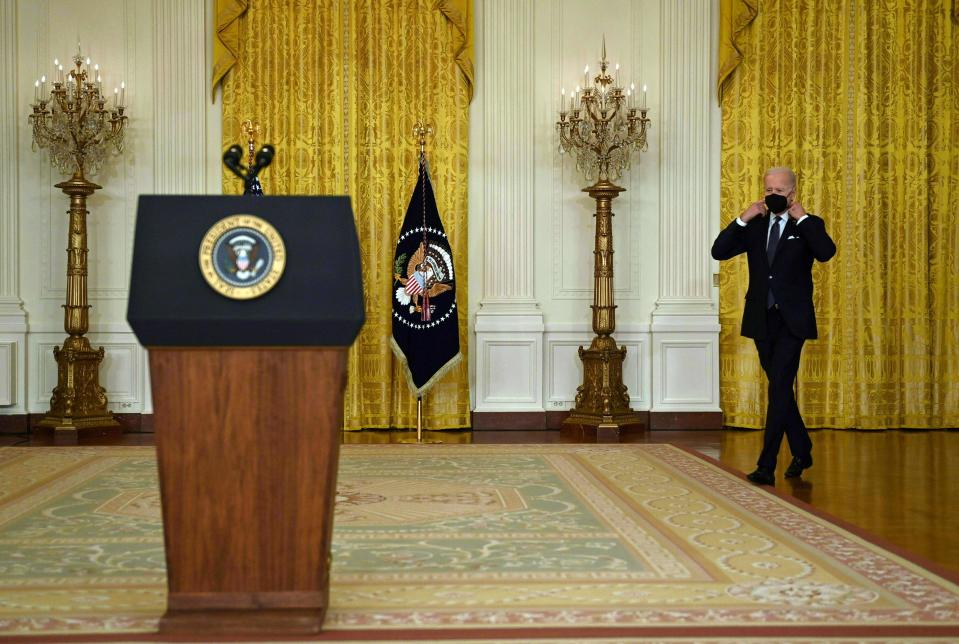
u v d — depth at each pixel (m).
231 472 2.75
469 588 3.29
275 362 2.75
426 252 7.65
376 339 8.34
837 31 8.41
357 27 8.35
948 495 5.30
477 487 5.36
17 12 8.22
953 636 2.78
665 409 8.37
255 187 3.70
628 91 8.47
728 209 8.48
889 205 8.46
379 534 4.16
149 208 2.74
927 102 8.48
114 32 8.30
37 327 8.20
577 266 8.50
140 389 8.23
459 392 8.37
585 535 4.14
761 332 5.52
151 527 4.29
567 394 8.46
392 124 8.38
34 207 8.24
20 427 8.11
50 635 2.75
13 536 4.10
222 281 2.68
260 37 8.31
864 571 3.55
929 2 8.46
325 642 2.69
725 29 8.37
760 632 2.81
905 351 8.42
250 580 2.77
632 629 2.83
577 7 8.50
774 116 8.41
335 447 2.80
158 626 2.76
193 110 8.33
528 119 8.46
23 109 8.23
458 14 8.30
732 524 4.39
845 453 6.96
